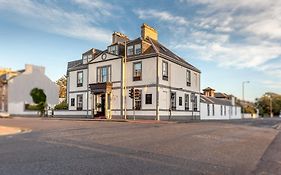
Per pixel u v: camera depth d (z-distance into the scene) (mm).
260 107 105188
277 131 18359
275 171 6188
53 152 7992
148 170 5934
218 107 50812
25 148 8750
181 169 6105
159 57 30125
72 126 19234
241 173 5902
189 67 36469
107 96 32562
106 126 19188
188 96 36094
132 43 32656
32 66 54688
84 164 6406
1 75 58188
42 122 25109
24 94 52969
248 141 11531
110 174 5543
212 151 8602
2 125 21078
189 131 15375
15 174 5445
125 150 8477
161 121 26344
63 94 66562
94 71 35031
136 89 28547
